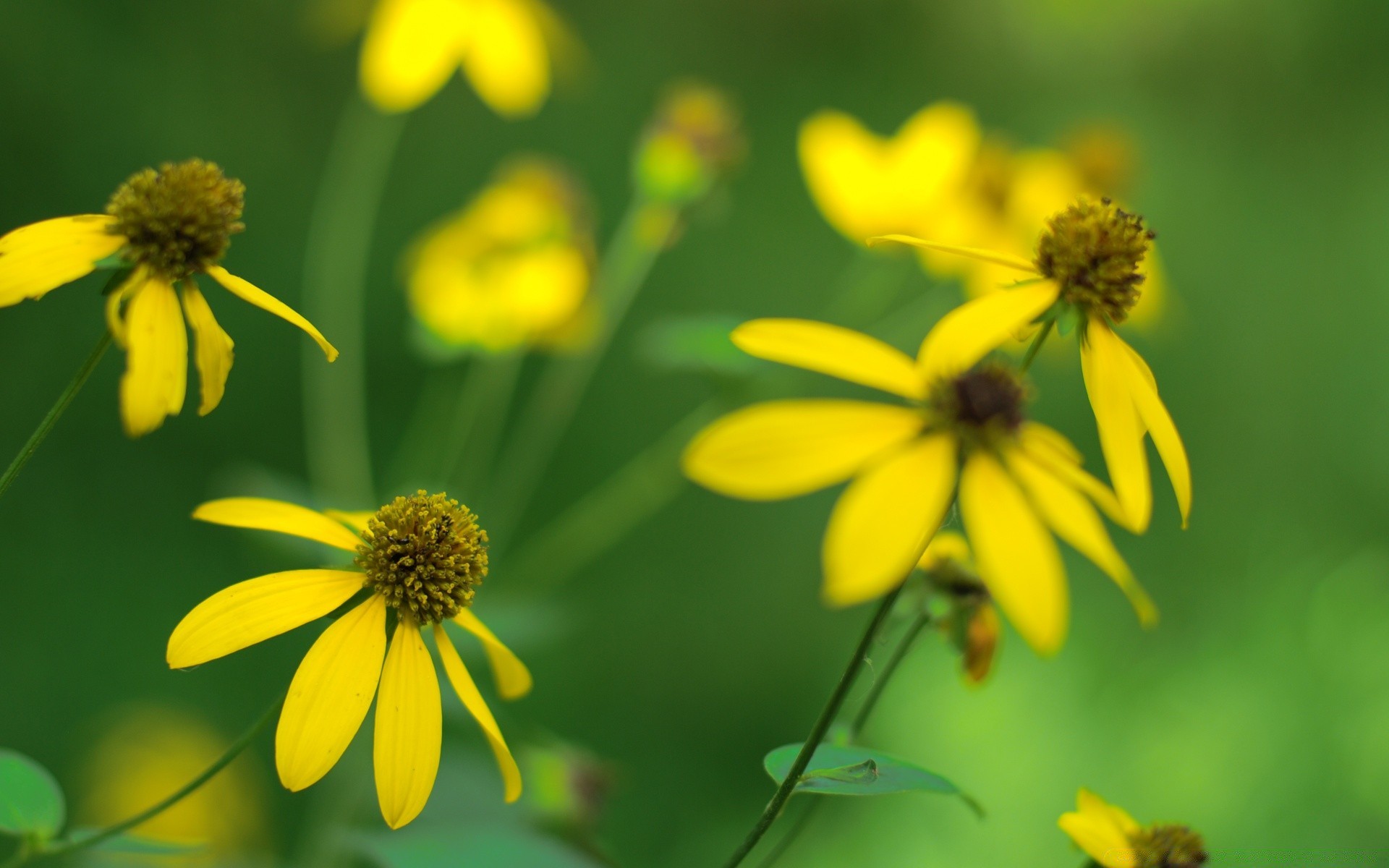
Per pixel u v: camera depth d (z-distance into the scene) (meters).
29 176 1.86
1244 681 1.65
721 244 2.29
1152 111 3.29
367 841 0.79
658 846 1.48
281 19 2.21
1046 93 3.23
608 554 1.80
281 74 2.20
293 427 1.82
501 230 1.09
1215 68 3.39
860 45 2.99
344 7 1.45
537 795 0.84
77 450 1.69
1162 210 2.86
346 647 0.71
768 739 1.68
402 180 2.17
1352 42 3.44
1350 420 2.49
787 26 2.87
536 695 1.55
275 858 1.24
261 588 0.71
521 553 1.64
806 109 2.73
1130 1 3.33
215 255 0.71
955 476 0.69
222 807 1.21
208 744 1.30
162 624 1.56
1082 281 0.72
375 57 1.04
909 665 1.67
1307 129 3.36
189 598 1.62
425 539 0.72
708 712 1.69
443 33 1.05
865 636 0.69
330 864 0.88
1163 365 2.48
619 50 2.61
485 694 0.88
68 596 1.55
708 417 0.92
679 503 1.92
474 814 0.83
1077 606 1.85
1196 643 1.80
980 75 3.14
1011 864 1.42
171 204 0.71
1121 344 0.72
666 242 1.13
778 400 1.30
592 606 1.72
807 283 2.30
